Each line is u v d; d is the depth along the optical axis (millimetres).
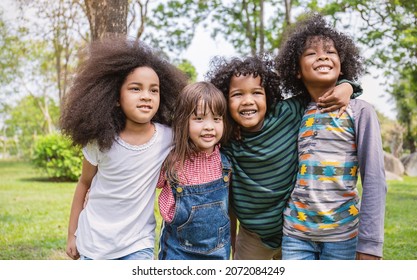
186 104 2316
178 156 2342
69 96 2426
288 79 2580
